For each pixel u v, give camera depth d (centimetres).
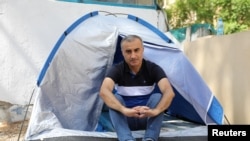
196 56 670
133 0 721
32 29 621
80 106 395
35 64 625
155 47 405
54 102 385
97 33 407
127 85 353
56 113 383
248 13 930
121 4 705
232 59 537
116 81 343
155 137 312
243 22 938
